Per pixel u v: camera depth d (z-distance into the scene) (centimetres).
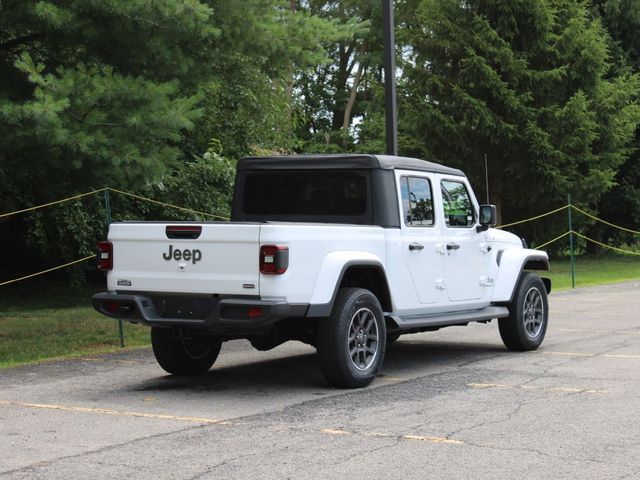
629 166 3525
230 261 806
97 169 1152
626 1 3488
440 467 569
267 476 554
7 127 1065
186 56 1295
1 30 1194
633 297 1847
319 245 822
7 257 2083
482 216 1048
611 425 682
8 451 630
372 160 928
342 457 596
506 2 2925
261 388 871
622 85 3131
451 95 2981
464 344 1188
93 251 1966
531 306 1114
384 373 950
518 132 2934
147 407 782
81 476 563
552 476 547
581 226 3281
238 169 1016
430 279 969
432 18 2969
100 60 1216
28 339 1250
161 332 921
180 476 558
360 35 1556
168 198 2056
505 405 761
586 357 1041
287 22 1450
